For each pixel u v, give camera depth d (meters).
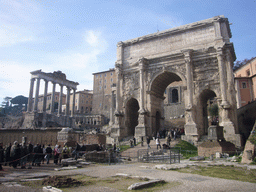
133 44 41.34
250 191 8.39
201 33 34.84
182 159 21.77
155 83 38.47
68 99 86.44
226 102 29.73
